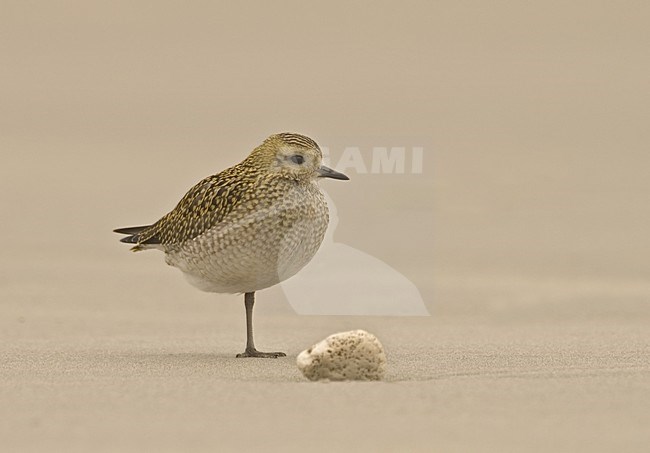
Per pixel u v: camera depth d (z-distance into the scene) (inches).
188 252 446.6
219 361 425.4
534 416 316.5
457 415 316.5
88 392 348.8
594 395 344.2
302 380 372.2
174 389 352.5
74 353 451.5
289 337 509.7
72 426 306.3
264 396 339.9
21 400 337.7
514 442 290.0
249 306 452.8
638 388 355.9
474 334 514.0
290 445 286.4
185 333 532.1
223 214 433.7
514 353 443.8
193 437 294.5
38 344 484.7
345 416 314.7
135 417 315.3
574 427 305.3
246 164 450.0
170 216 461.4
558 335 510.9
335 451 281.0
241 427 303.6
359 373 368.8
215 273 443.2
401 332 515.2
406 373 389.1
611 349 457.1
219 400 335.0
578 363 414.9
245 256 435.2
